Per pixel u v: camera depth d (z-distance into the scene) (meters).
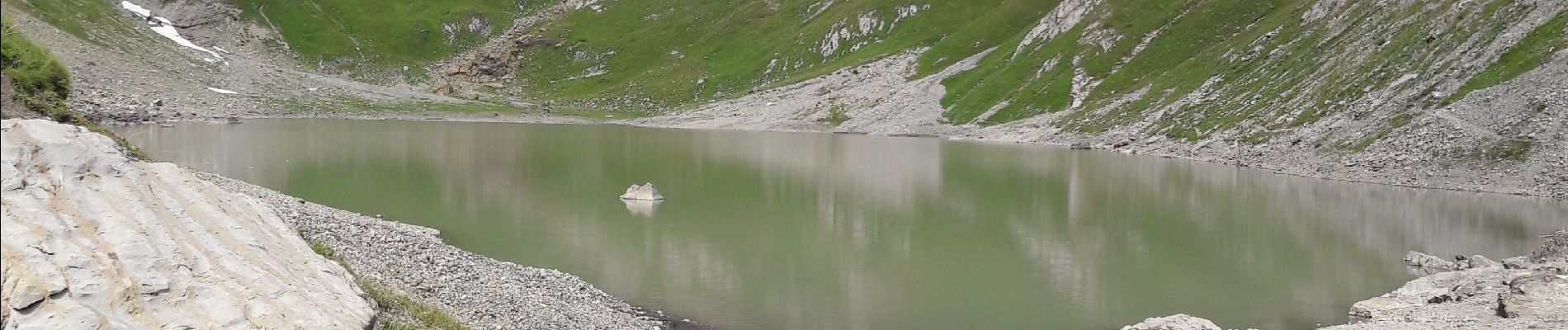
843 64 191.88
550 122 174.75
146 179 22.09
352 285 25.28
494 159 91.12
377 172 75.69
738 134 146.50
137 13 196.75
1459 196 65.75
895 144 125.19
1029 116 139.62
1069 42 152.25
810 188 72.75
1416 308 33.22
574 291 35.53
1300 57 109.50
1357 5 112.50
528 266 41.22
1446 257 45.62
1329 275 42.12
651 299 36.41
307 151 92.50
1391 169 75.62
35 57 34.19
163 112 136.12
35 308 17.31
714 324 33.16
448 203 60.19
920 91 162.75
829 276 41.31
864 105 165.25
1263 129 97.12
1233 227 55.06
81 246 18.67
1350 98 90.75
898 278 41.41
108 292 18.19
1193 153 100.25
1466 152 72.31
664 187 71.81
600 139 128.00
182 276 19.59
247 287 20.58
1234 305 37.00
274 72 186.88
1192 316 32.00
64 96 35.12
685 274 41.16
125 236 19.48
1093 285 40.53
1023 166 91.94
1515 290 31.73
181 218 21.72
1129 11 153.50
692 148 113.00
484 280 33.69
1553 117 69.94
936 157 102.75
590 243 47.69
